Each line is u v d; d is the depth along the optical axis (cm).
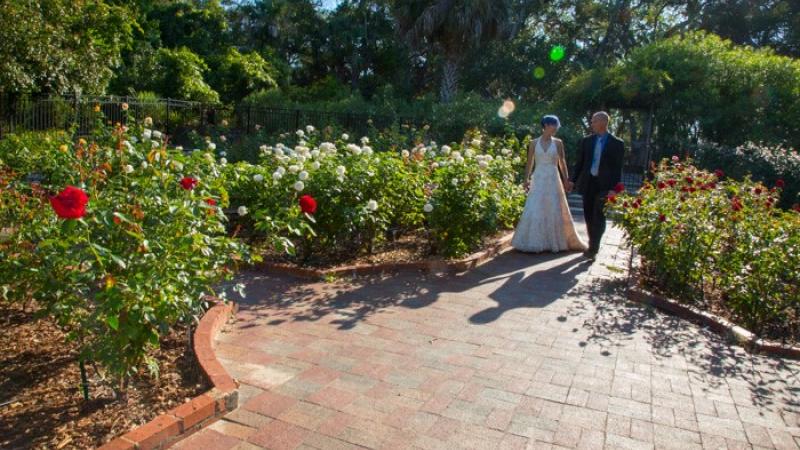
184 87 2325
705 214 533
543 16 3216
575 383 352
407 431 291
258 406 312
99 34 1711
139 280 287
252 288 534
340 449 274
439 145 1678
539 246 718
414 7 2094
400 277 590
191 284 325
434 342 414
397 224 739
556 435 291
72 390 314
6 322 406
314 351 391
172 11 2862
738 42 2806
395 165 646
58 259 289
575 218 1093
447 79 2177
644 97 1750
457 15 1964
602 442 286
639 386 351
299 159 631
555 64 3092
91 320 282
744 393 346
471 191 639
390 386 340
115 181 382
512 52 3117
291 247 443
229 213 700
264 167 656
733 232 507
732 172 1417
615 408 322
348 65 3375
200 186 482
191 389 318
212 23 2928
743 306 478
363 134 1831
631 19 3103
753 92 1684
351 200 612
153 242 314
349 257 641
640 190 630
